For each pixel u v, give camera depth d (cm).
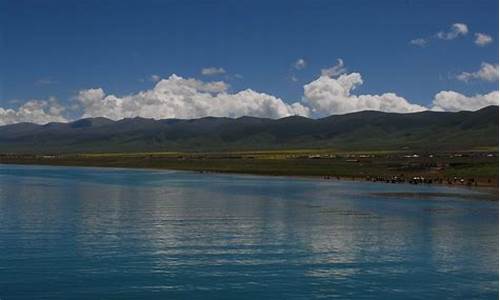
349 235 5084
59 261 4053
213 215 6406
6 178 13512
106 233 5169
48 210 6856
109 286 3481
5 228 5444
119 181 12338
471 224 5681
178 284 3525
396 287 3494
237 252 4362
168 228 5462
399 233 5194
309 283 3553
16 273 3741
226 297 3297
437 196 8456
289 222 5856
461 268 3928
